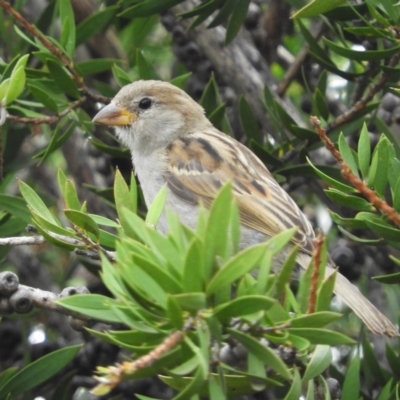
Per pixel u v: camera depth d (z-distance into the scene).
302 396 7.29
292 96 13.11
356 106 9.48
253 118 10.62
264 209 9.89
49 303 7.01
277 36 11.76
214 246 5.07
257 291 5.34
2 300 6.98
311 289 5.54
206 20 11.25
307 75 11.38
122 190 6.74
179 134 11.05
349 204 7.34
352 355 10.64
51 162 13.52
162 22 11.41
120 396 10.30
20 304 6.94
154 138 10.98
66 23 9.77
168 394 10.27
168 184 10.73
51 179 13.23
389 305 11.60
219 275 4.98
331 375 9.77
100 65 10.34
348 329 11.34
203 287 5.10
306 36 9.93
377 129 10.95
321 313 5.38
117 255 5.39
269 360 5.29
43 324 11.38
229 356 5.75
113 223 6.84
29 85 9.30
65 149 12.16
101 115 10.91
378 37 8.98
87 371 10.47
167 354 5.21
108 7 10.60
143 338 5.29
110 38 12.07
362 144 7.29
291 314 6.10
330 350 6.16
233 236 5.25
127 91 10.98
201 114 11.27
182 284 5.08
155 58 12.92
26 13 12.04
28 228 7.29
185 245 5.25
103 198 11.09
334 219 7.51
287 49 13.31
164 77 13.80
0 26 10.86
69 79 9.76
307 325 5.42
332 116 11.34
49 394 10.61
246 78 11.25
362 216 7.27
